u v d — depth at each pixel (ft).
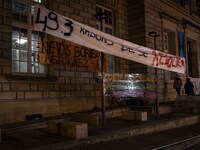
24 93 38.14
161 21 64.75
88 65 35.83
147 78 44.29
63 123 28.58
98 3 53.72
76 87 45.55
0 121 35.09
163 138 31.89
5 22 37.17
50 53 32.27
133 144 28.19
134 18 60.70
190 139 31.83
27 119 37.99
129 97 43.19
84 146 26.61
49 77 41.24
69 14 46.24
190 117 44.52
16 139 26.84
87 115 35.76
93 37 31.22
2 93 35.86
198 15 82.53
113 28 57.62
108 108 46.34
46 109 40.57
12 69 38.24
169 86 64.80
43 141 25.98
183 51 74.02
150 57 39.17
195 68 82.38
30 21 40.86
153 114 45.34
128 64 59.57
